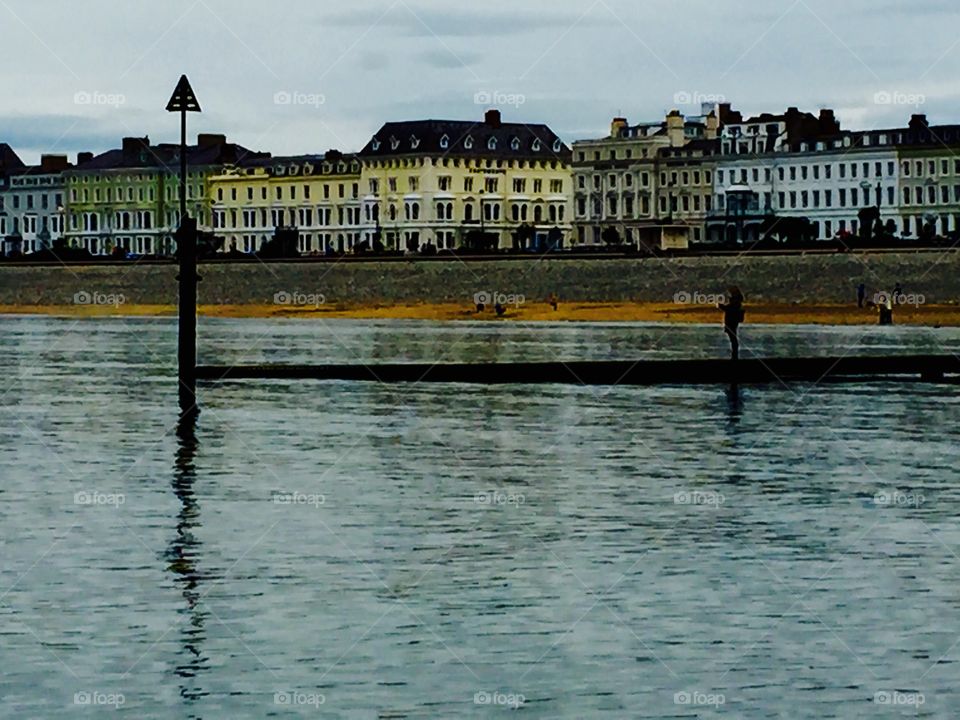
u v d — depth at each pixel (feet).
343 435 201.98
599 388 265.54
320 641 99.71
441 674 93.20
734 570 118.01
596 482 160.56
